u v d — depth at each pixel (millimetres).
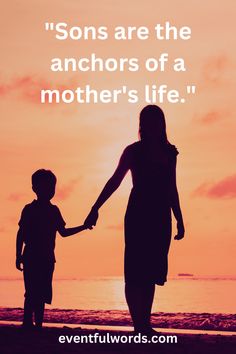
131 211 5285
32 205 6547
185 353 4609
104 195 5395
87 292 25484
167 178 5359
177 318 8367
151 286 5301
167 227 5328
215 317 8477
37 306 6426
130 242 5281
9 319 8203
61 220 6555
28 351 4551
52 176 6559
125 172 5375
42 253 6449
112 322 7988
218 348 4906
